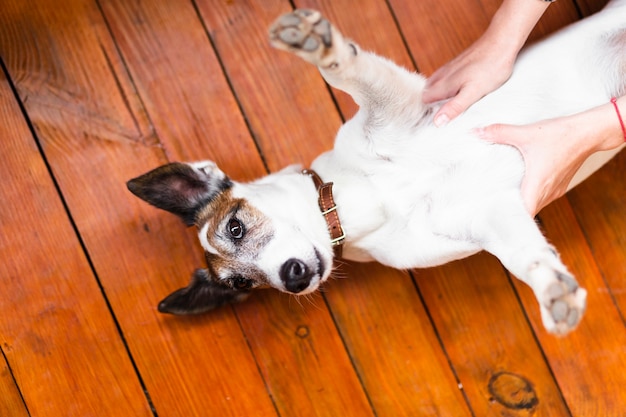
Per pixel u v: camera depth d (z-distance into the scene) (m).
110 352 0.79
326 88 0.80
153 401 0.79
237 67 0.80
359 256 0.73
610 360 0.80
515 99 0.67
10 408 0.78
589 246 0.80
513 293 0.80
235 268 0.69
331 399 0.80
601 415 0.79
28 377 0.78
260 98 0.80
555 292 0.53
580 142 0.65
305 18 0.55
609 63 0.68
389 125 0.66
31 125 0.79
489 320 0.80
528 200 0.64
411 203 0.67
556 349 0.80
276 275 0.66
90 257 0.79
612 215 0.80
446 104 0.66
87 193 0.79
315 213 0.68
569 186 0.72
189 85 0.80
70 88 0.80
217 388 0.80
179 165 0.70
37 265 0.79
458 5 0.80
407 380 0.80
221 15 0.80
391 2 0.80
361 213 0.68
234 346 0.80
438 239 0.66
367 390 0.80
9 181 0.79
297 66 0.80
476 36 0.80
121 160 0.80
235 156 0.80
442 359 0.80
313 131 0.80
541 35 0.80
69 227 0.79
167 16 0.80
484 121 0.66
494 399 0.80
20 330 0.79
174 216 0.80
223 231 0.69
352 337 0.80
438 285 0.81
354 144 0.68
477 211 0.64
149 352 0.79
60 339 0.79
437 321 0.80
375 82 0.63
